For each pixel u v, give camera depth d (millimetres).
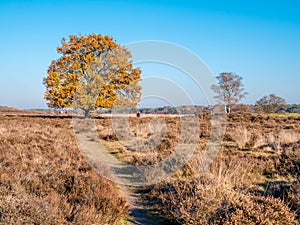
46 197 4777
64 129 18578
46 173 6164
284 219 4527
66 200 4848
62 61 30359
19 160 7680
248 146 11758
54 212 4203
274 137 13773
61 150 9609
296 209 4984
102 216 4715
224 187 5500
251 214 4484
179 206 5008
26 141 10633
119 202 5340
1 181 5375
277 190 6004
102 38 29906
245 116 28594
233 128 18156
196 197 5090
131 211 5496
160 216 5328
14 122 19391
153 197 6285
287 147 11023
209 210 4773
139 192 6785
